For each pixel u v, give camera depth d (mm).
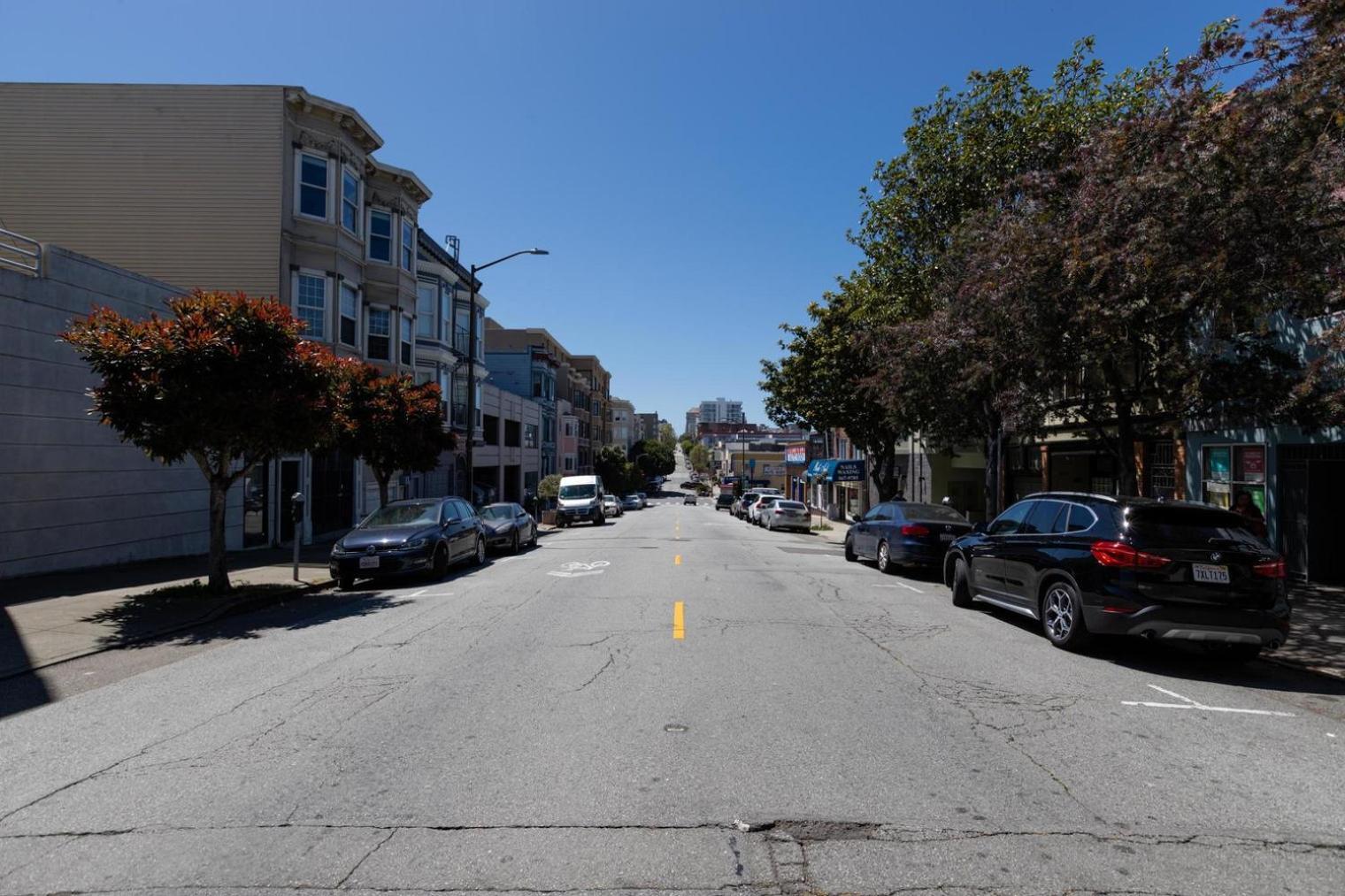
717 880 3549
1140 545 7727
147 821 4168
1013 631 9562
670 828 4062
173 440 10922
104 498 14656
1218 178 9266
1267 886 3555
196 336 10641
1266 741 5625
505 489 47375
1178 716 6180
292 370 11555
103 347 10469
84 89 21750
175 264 21391
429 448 20594
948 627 9695
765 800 4418
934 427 18641
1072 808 4375
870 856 3779
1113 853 3846
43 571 13203
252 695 6613
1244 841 3996
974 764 5004
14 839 3979
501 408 44781
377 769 4883
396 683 6926
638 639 8672
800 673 7230
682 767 4898
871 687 6777
